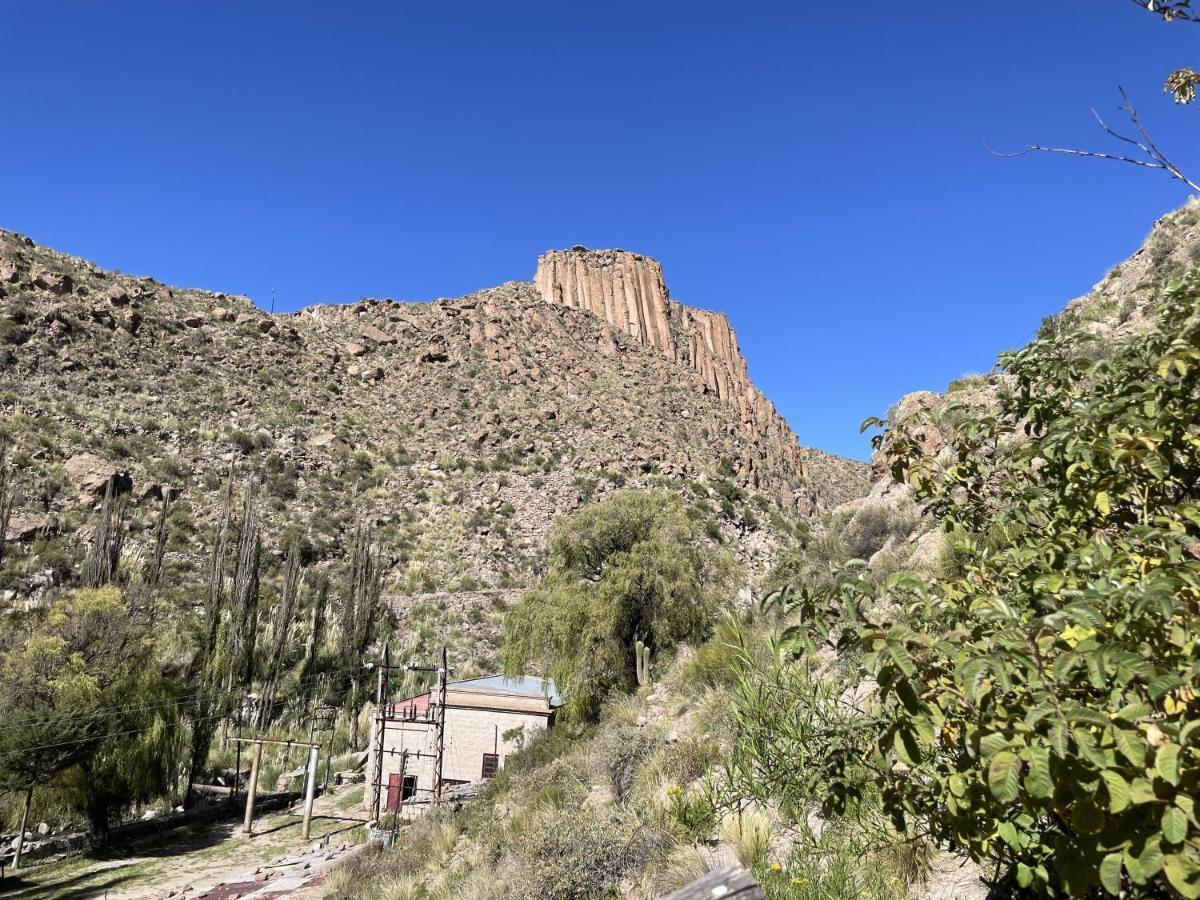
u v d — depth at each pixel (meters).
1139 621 1.81
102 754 24.70
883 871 4.05
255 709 37.09
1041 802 1.79
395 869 13.24
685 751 7.66
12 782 22.50
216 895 18.00
